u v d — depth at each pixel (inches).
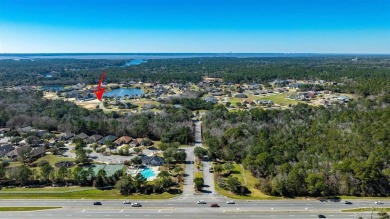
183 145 7495.1
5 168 5605.3
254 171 5684.1
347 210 4429.1
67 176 5388.8
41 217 4197.8
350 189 4936.0
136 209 4439.0
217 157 6540.4
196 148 6747.1
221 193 4982.8
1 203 4576.8
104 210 4407.0
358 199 4776.1
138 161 6136.8
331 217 4229.8
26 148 6722.4
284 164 5344.5
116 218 4190.5
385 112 7588.6
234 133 7244.1
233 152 6402.6
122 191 5004.9
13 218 4163.4
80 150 6446.9
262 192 5027.1
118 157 6668.3
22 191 4985.2
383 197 4854.8
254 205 4589.1
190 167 6092.5
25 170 5265.8
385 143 6038.4
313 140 6520.7
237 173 5812.0
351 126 7062.0
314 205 4589.1
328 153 5871.1
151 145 7524.6
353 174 5088.6
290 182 4916.3
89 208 4458.7
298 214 4313.5
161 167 6107.3
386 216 3961.6
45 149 7037.4
